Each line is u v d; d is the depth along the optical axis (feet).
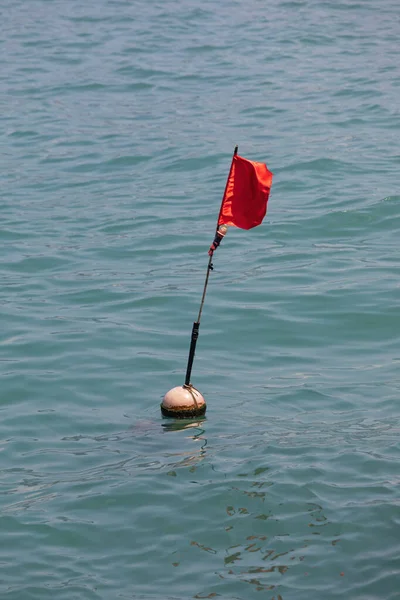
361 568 24.62
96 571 24.86
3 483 29.68
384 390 35.83
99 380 37.35
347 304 44.04
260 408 34.71
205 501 27.89
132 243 53.67
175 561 25.21
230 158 68.90
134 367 38.47
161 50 106.32
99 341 40.91
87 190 63.93
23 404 35.50
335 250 51.29
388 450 30.68
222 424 33.37
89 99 88.12
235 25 117.70
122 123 79.92
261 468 29.66
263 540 25.99
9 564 25.23
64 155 72.02
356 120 77.10
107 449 31.81
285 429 32.78
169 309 44.27
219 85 91.20
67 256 51.78
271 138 73.05
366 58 99.40
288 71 95.20
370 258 49.83
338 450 30.78
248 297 45.29
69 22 123.03
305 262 49.67
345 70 94.38
